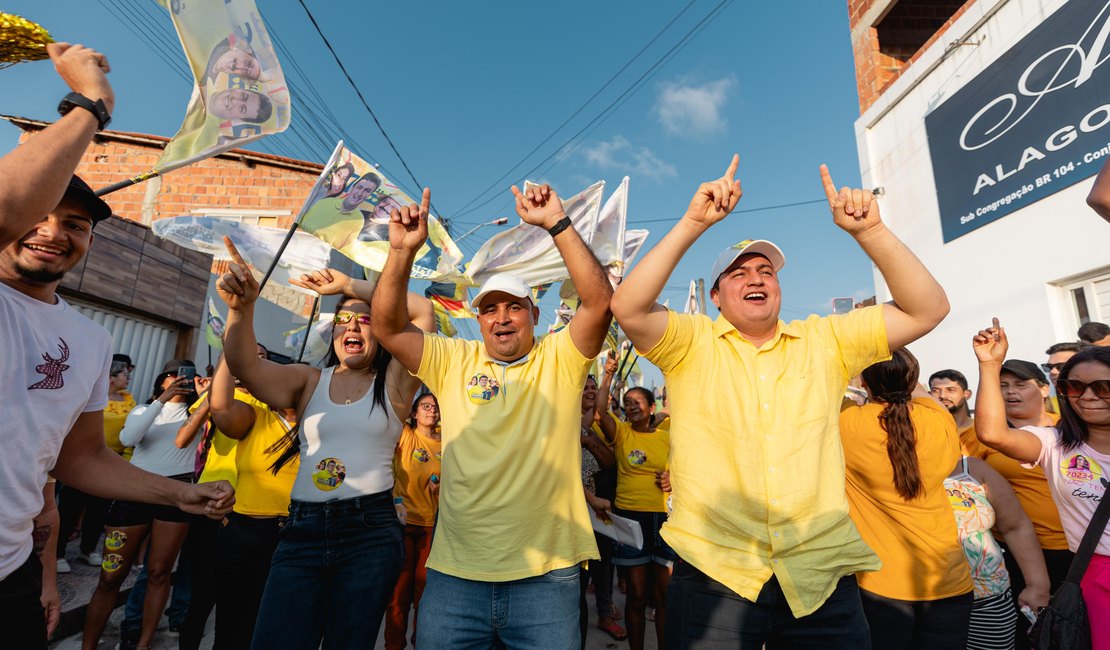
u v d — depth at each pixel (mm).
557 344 2350
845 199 1903
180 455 4258
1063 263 5078
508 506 2107
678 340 2078
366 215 3320
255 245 3797
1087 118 4883
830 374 2037
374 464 2514
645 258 1965
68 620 4012
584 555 2215
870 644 1898
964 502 2689
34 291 1599
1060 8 5125
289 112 2676
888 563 2396
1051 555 2975
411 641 4320
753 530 1877
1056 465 2287
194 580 3594
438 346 2434
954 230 6203
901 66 7746
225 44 2523
